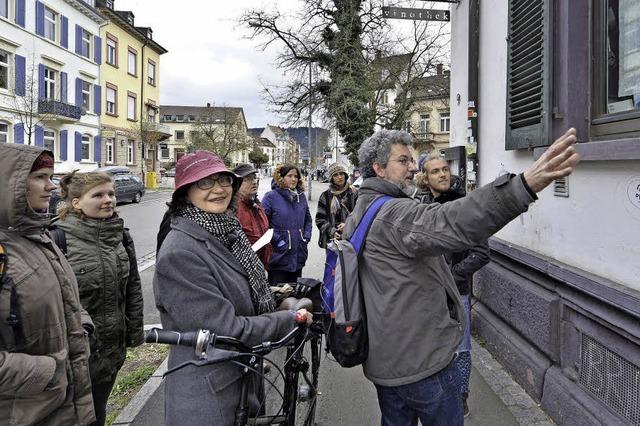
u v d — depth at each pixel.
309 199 28.45
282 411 2.17
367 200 2.20
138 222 16.55
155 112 45.22
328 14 18.70
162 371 4.35
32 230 1.86
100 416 2.77
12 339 1.74
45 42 27.48
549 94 3.35
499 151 4.66
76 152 31.17
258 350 1.90
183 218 2.05
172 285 1.91
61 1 29.17
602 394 2.87
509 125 4.11
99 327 2.61
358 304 2.14
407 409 2.23
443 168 3.47
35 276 1.81
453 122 6.31
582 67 3.16
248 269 2.16
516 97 3.98
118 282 2.70
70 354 1.99
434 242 1.81
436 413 2.10
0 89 24.38
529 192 1.61
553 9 3.33
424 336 2.06
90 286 2.56
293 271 5.20
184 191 2.10
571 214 3.28
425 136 35.72
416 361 2.06
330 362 4.64
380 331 2.10
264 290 2.25
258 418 2.09
